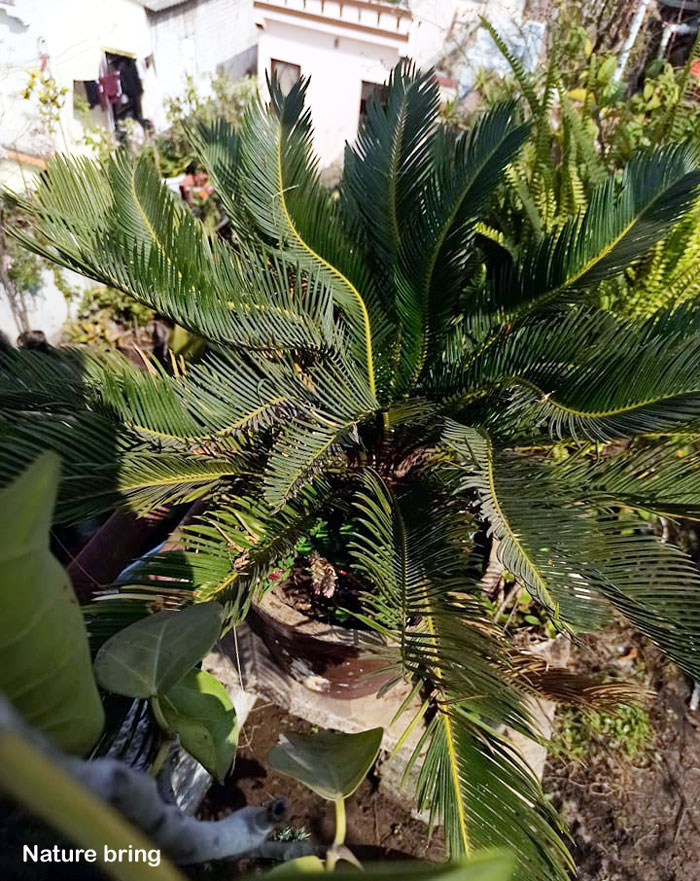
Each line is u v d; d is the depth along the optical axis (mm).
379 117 1570
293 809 1706
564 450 1744
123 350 2857
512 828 932
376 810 1721
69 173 1337
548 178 2312
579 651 1980
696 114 2320
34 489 356
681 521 2197
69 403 1297
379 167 1567
